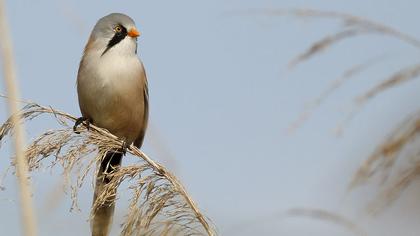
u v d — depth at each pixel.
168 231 6.32
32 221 4.91
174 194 6.44
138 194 6.49
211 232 6.31
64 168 6.72
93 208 6.89
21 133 5.26
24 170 5.13
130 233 6.36
